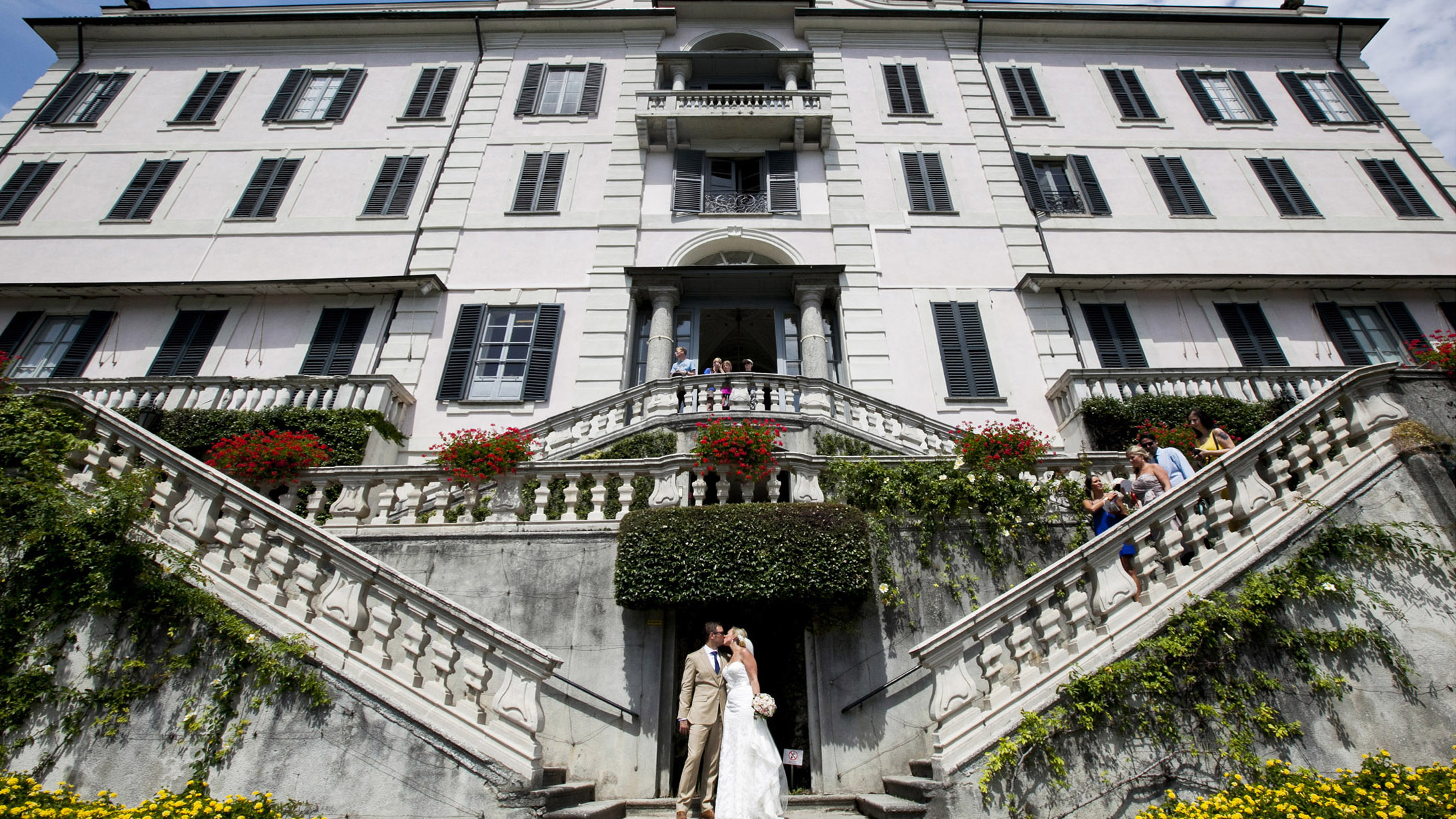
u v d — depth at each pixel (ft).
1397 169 53.93
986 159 54.70
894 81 59.21
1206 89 58.90
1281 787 15.99
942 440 34.17
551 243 50.03
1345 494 20.47
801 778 23.27
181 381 38.93
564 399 43.45
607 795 22.24
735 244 51.19
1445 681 18.28
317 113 56.90
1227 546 20.15
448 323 46.52
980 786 17.02
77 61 58.90
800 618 25.31
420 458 40.68
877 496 27.25
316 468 28.86
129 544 18.57
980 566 26.09
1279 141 55.77
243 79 58.18
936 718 18.17
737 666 18.16
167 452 20.63
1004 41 62.03
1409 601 19.15
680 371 40.24
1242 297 47.52
